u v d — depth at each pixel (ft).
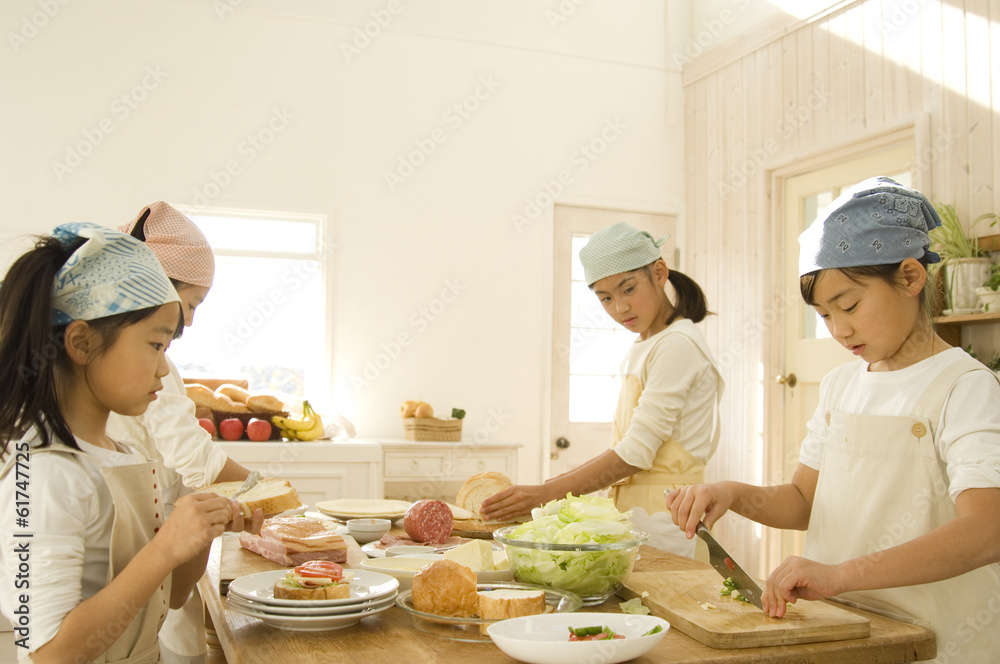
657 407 6.23
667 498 4.36
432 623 3.51
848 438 4.18
